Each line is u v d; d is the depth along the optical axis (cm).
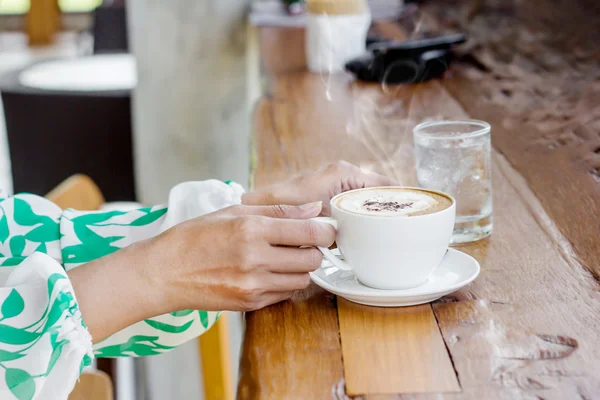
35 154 233
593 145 117
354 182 94
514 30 226
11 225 91
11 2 791
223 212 78
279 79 185
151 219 91
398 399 55
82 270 74
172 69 248
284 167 119
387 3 294
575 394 54
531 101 148
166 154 256
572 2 266
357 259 71
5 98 232
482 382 56
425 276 72
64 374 68
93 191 128
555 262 78
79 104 229
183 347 232
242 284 71
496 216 92
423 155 88
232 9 248
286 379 58
